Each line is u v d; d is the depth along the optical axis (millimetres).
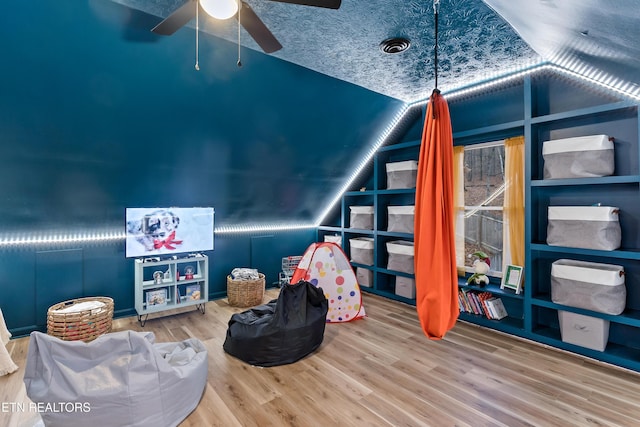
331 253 3770
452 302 1908
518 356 2756
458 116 3918
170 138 3248
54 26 2156
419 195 1940
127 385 1709
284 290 2779
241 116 3402
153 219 3697
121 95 2707
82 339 2881
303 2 1614
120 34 2344
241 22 1845
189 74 2807
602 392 2232
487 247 3703
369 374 2461
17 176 2805
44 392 1630
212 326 3438
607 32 1746
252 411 2016
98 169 3143
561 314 2891
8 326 3113
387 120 4402
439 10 2184
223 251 4637
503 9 2062
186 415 1958
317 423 1909
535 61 2986
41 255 3244
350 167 4945
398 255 4195
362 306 3742
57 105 2555
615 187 2818
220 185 4094
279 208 4977
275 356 2574
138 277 3477
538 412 2018
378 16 2268
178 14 1796
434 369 2539
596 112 2686
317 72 3285
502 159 3572
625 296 2674
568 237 2795
